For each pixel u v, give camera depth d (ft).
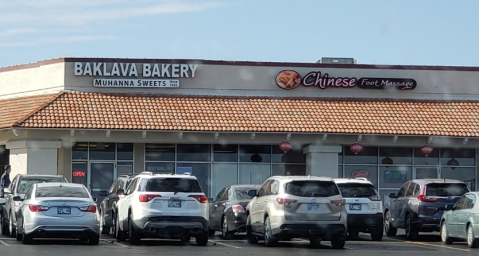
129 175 81.05
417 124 114.21
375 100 119.75
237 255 60.39
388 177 118.32
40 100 114.11
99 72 115.14
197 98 115.96
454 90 122.31
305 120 112.57
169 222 67.87
